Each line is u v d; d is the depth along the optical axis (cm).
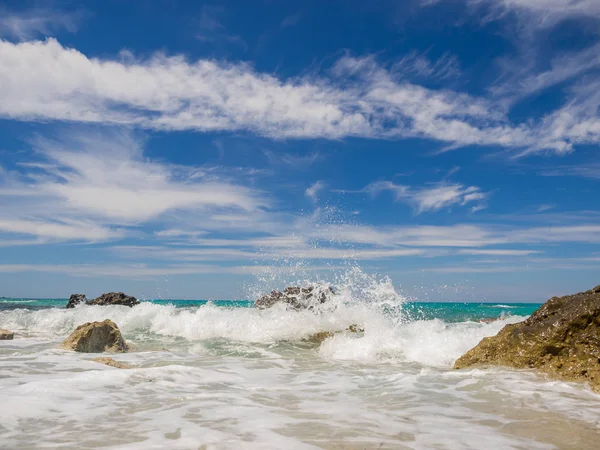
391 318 1129
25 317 1619
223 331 1160
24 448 304
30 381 529
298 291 1330
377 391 528
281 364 767
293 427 364
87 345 824
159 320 1327
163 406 424
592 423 390
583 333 617
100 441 319
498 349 684
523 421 395
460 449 318
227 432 344
